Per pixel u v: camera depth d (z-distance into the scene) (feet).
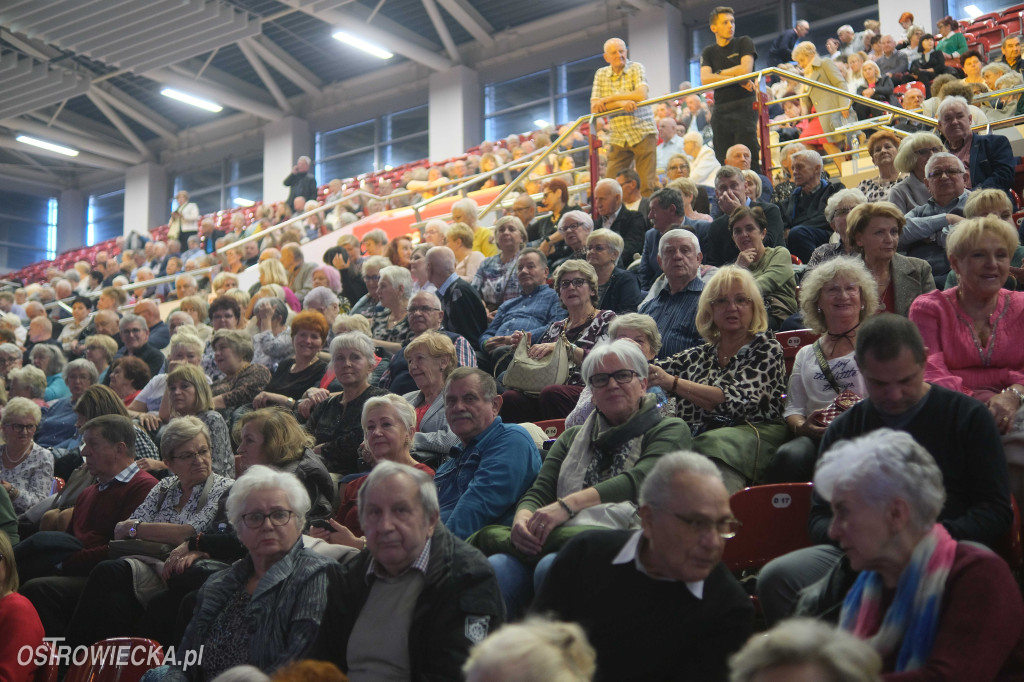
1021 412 10.39
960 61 39.58
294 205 50.21
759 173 26.23
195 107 76.33
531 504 11.66
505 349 18.72
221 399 20.02
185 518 13.99
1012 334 11.93
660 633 8.35
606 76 28.76
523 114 66.80
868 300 12.73
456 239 26.81
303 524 11.36
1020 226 18.84
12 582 12.71
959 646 7.05
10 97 64.44
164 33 56.13
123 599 13.23
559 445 12.23
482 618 9.47
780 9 58.44
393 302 23.09
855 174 30.73
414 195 42.01
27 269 73.77
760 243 18.02
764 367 13.06
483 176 36.73
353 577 10.16
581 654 5.22
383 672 9.52
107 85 72.13
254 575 11.28
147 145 80.43
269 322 24.08
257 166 76.59
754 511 10.55
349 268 29.32
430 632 9.46
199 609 11.12
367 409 13.65
